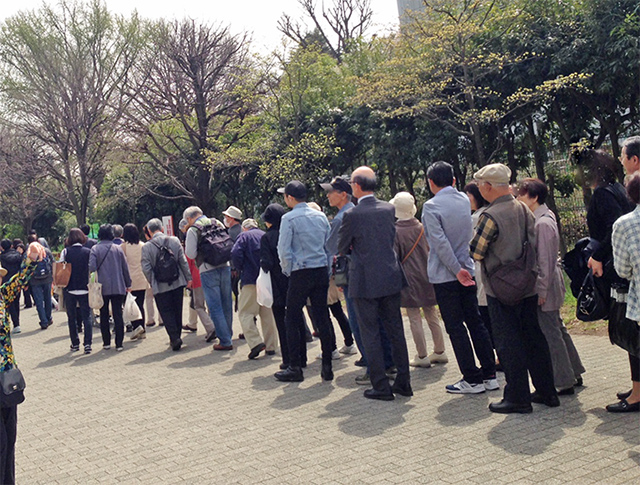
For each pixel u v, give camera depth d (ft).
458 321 20.10
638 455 13.87
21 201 123.75
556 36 57.52
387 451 15.53
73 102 97.40
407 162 72.59
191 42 93.56
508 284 16.97
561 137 65.57
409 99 60.75
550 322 18.72
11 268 45.57
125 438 18.51
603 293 16.60
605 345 24.80
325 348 23.40
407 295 23.66
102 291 32.40
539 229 17.95
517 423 16.72
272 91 89.15
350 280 20.33
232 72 94.89
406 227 23.71
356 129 81.20
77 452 17.65
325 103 88.94
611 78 53.67
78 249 33.65
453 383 21.54
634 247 14.48
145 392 23.90
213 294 30.55
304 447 16.34
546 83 52.01
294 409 19.98
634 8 52.80
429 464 14.43
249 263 27.96
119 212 121.70
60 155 102.73
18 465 16.99
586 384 19.85
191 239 30.22
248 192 101.65
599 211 16.52
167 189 114.93
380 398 20.15
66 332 42.91
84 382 26.61
